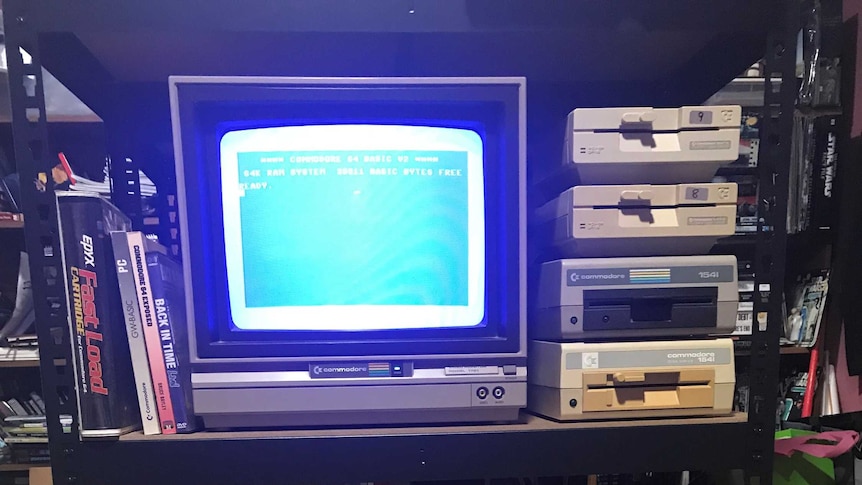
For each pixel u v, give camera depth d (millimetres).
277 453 674
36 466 1604
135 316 683
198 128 672
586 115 709
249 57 796
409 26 662
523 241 704
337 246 719
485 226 725
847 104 1572
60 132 1605
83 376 655
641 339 737
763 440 708
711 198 718
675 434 698
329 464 680
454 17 667
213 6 644
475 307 740
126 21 640
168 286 712
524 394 711
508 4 671
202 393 687
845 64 1574
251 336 709
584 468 693
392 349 703
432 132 718
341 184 713
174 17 642
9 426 1608
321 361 697
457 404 707
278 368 695
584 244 729
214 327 704
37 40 637
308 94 677
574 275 710
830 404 1661
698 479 1130
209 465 669
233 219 710
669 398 722
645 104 1021
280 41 722
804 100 1565
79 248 646
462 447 688
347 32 668
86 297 650
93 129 1586
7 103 1519
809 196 1603
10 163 1630
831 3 1534
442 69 893
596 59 852
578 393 709
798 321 1703
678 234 718
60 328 652
